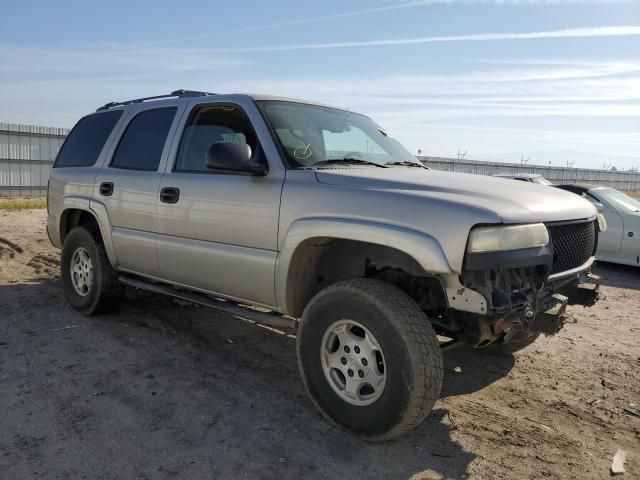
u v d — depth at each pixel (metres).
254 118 3.81
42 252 8.55
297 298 3.53
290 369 4.19
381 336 2.90
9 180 25.81
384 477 2.78
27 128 26.22
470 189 3.16
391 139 4.74
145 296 6.06
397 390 2.85
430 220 2.86
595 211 3.83
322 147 3.88
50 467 2.79
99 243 5.14
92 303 5.15
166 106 4.66
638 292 7.74
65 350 4.41
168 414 3.38
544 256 3.01
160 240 4.30
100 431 3.16
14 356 4.26
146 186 4.44
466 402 3.74
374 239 2.97
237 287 3.79
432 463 2.93
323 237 3.28
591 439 3.28
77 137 5.79
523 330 2.98
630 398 3.89
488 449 3.11
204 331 5.01
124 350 4.45
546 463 2.98
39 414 3.35
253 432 3.19
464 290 2.81
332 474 2.79
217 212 3.83
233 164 3.51
